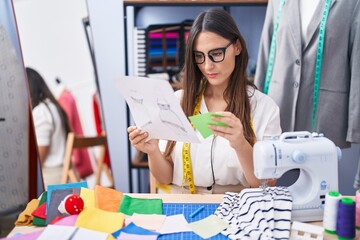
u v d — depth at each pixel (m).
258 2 1.96
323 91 1.62
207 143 1.31
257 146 0.97
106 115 2.52
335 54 1.57
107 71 2.46
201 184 1.34
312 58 1.62
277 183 1.26
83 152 2.33
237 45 1.26
